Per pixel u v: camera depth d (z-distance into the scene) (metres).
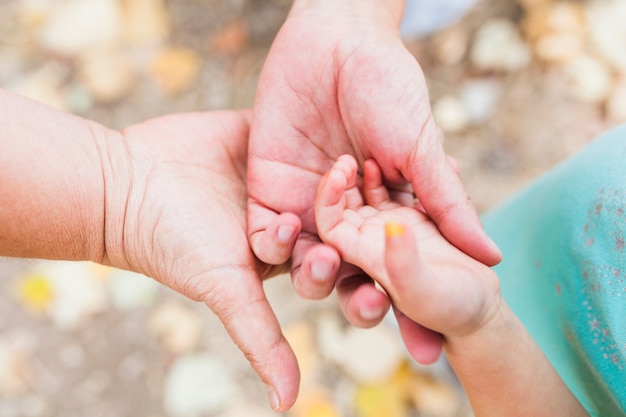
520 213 0.57
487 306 0.45
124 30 0.92
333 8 0.53
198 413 0.73
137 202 0.50
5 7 0.94
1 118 0.48
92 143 0.51
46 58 0.91
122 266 0.52
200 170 0.53
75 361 0.76
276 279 0.78
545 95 0.87
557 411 0.48
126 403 0.74
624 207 0.47
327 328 0.75
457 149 0.85
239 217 0.52
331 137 0.52
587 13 0.90
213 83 0.89
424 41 0.91
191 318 0.77
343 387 0.73
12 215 0.48
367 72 0.50
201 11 0.94
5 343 0.76
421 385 0.73
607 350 0.47
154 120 0.54
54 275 0.78
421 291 0.41
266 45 0.91
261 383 0.74
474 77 0.89
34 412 0.74
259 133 0.52
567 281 0.50
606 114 0.85
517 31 0.91
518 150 0.85
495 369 0.47
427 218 0.49
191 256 0.49
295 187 0.52
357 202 0.50
